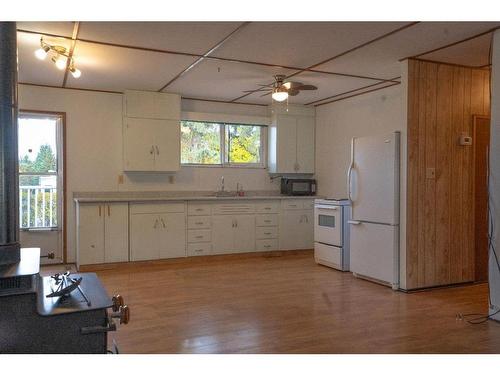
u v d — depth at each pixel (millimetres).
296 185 6797
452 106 4539
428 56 4211
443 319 3453
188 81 5254
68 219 5711
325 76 5016
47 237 5652
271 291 4320
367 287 4500
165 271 5266
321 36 3609
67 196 5695
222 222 6117
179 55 4145
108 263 5430
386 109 5664
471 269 4707
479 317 3504
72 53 4043
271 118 6887
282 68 4645
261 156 7062
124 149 5770
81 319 1815
